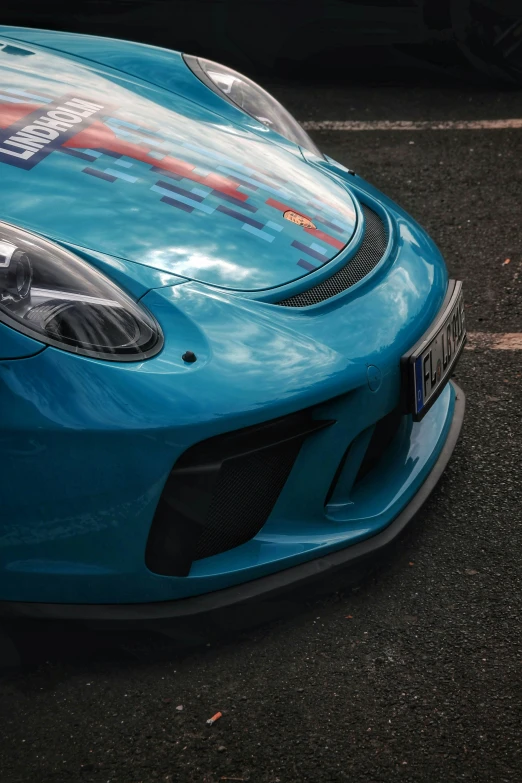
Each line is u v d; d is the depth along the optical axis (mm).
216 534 1739
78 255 1802
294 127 2740
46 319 1608
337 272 2010
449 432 2297
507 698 1648
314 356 1748
